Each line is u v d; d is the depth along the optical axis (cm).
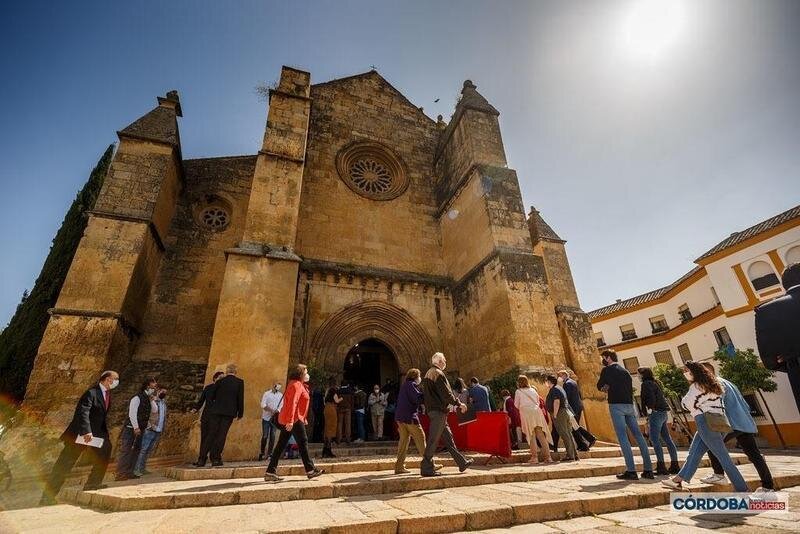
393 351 1273
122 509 371
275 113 1223
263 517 325
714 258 2222
